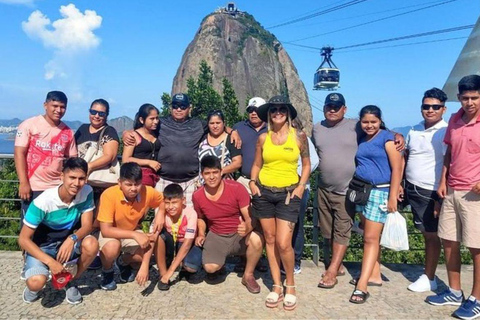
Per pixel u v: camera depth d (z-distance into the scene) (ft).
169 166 14.30
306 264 15.81
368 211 12.56
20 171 12.65
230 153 14.33
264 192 11.85
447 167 12.12
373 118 12.46
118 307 11.49
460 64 15.55
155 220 12.84
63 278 10.97
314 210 15.75
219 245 13.08
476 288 11.19
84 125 14.48
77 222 11.71
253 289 12.73
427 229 13.10
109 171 13.89
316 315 11.30
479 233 10.88
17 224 23.73
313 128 14.71
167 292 12.63
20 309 11.18
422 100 13.23
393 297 12.69
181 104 14.53
